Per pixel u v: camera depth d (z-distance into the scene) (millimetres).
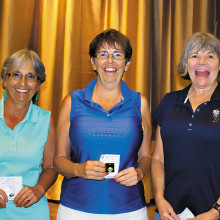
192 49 1732
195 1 4047
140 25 3777
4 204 1640
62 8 3789
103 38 1734
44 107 3793
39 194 1709
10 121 1760
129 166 1707
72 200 1697
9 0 3488
